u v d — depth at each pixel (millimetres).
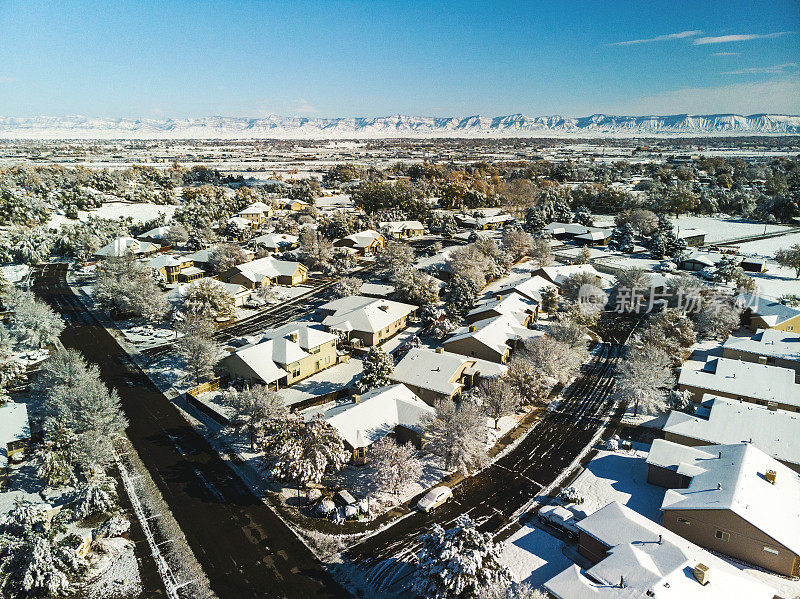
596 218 182625
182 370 69062
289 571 37219
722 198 189000
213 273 111750
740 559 38031
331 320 79875
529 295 89438
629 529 36750
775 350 69812
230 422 54094
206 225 144875
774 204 171250
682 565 32594
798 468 46062
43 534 36688
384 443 46156
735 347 71938
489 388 57625
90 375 55156
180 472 48344
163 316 83375
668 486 46469
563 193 199375
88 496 41156
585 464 50781
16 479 46062
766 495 39500
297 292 103312
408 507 44469
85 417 47125
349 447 49188
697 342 80500
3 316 83250
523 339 72750
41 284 104375
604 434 56375
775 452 47188
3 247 115688
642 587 30922
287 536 40688
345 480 47688
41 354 71938
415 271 97312
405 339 81125
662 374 59844
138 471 48312
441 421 49000
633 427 57750
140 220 156000
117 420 50438
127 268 94375
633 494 45906
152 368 69625
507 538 40656
